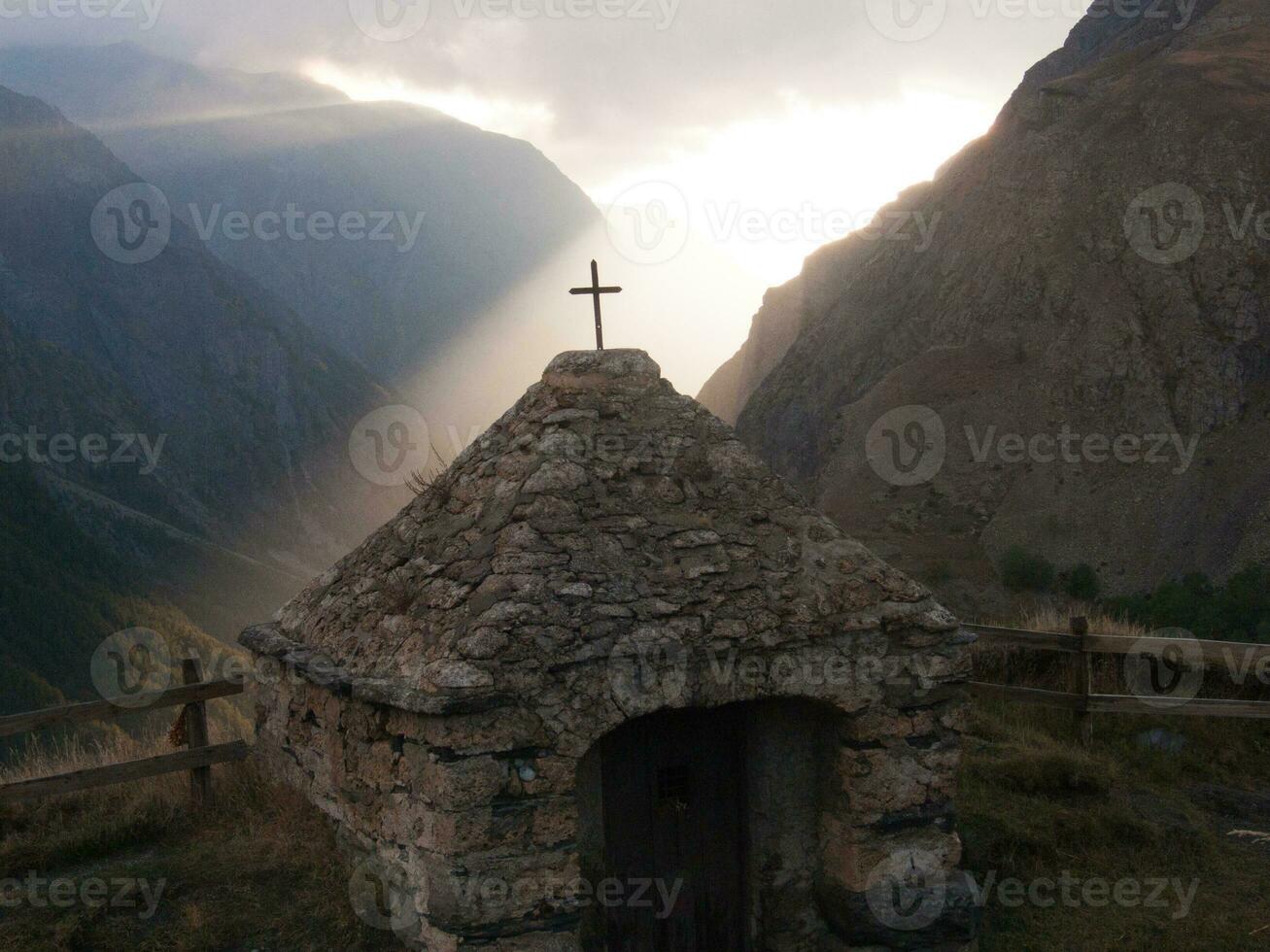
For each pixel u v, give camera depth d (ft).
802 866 21.72
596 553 19.42
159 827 25.17
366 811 20.67
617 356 22.17
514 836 17.87
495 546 19.49
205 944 19.98
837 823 21.07
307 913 20.97
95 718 25.41
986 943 21.93
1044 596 182.29
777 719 21.57
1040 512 199.93
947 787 21.20
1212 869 24.39
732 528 20.89
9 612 220.02
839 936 21.26
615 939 20.76
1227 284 209.97
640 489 20.71
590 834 20.31
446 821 17.52
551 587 18.63
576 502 19.99
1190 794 28.55
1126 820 25.70
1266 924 22.20
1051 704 30.63
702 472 21.42
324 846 22.86
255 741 27.07
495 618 18.01
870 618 20.54
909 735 20.94
